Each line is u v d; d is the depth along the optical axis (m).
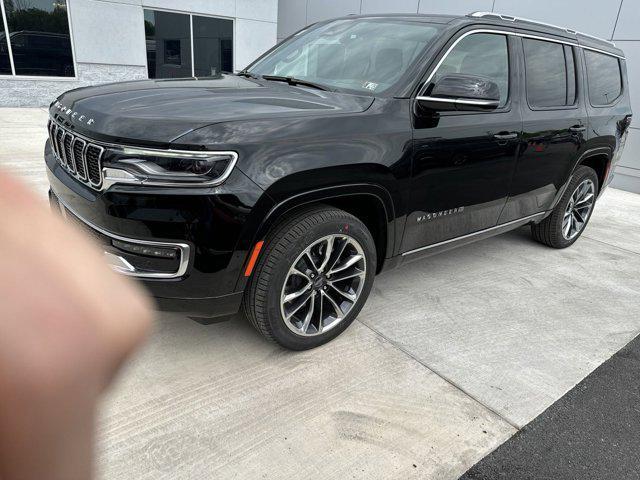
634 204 7.10
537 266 4.21
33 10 10.05
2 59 9.97
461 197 3.09
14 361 0.32
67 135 2.39
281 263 2.30
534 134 3.51
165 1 11.48
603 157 4.59
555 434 2.21
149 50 11.70
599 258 4.57
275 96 2.67
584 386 2.58
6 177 0.43
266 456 1.95
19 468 0.34
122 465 1.84
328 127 2.38
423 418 2.23
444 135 2.84
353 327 2.93
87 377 0.36
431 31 3.10
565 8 7.96
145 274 2.11
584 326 3.23
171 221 2.02
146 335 0.42
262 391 2.31
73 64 10.82
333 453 1.99
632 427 2.30
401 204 2.71
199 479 1.82
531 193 3.76
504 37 3.42
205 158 2.02
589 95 4.25
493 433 2.18
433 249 3.16
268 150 2.15
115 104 2.35
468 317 3.20
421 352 2.75
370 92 2.83
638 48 7.34
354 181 2.42
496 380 2.56
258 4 12.84
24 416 0.33
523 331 3.09
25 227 0.38
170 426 2.05
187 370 2.41
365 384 2.43
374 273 2.77
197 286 2.12
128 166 2.04
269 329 2.41
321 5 11.98
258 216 2.12
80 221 2.24
